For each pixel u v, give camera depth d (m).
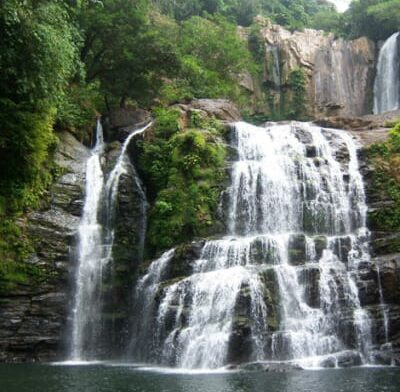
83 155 25.42
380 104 48.12
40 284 20.42
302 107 49.31
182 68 33.12
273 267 18.09
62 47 19.84
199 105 29.66
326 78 49.94
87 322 20.84
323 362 16.08
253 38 52.25
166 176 24.20
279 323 17.08
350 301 18.16
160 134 26.11
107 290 21.56
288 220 22.97
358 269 19.03
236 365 15.88
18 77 19.67
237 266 18.34
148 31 31.42
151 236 22.38
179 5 55.06
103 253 22.27
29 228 21.16
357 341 17.11
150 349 18.47
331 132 27.41
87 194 23.61
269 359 16.41
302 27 57.75
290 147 26.09
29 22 18.81
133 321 20.27
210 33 40.16
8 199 21.09
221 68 40.16
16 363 18.59
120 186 23.77
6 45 18.89
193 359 16.78
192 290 18.11
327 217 22.72
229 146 25.64
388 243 20.62
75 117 27.58
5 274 19.72
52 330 20.03
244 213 23.17
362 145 26.27
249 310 17.02
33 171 21.88
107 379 13.95
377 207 22.77
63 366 17.53
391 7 50.00
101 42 31.44
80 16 29.50
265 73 51.12
